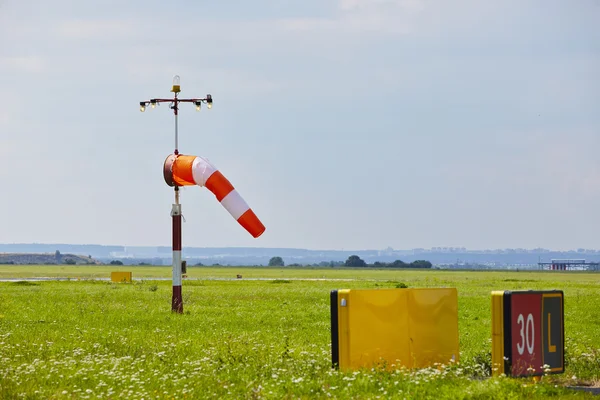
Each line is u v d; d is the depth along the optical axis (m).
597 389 17.23
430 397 14.88
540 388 15.84
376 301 17.84
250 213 41.84
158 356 21.41
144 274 140.88
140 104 41.88
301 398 15.07
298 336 28.38
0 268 199.38
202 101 41.84
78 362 20.19
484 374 18.50
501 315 17.22
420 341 18.34
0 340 25.17
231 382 17.41
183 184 41.12
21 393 15.87
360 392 15.41
